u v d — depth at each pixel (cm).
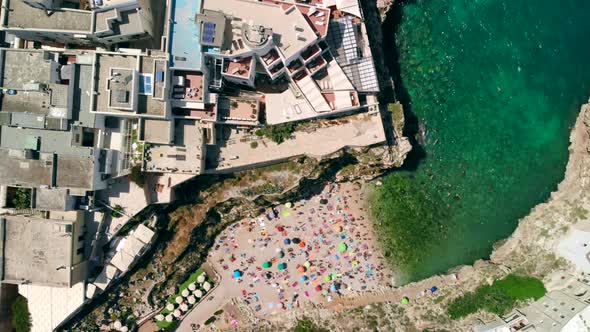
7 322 6281
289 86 6044
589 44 6744
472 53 6688
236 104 5906
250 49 5447
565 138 6744
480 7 6675
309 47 5700
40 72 5438
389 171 6700
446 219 6725
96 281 6188
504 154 6700
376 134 6034
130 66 5484
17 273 5806
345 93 5869
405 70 6625
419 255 6719
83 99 5562
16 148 5528
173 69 5516
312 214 6738
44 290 6203
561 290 6191
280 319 6688
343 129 6050
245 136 6059
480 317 6353
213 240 6819
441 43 6662
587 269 6134
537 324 5878
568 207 6469
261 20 5528
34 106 5472
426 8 6644
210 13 5372
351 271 6725
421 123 6638
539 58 6719
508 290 6378
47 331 6238
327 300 6700
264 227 6775
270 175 6275
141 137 5703
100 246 6138
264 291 6775
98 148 5575
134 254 6112
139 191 5962
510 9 6688
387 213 6725
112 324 6675
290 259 6750
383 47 6581
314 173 6294
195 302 6800
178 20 5503
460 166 6688
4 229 5753
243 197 6381
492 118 6688
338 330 6475
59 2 5612
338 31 5897
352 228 6731
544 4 6712
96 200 5950
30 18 5447
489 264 6588
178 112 5778
